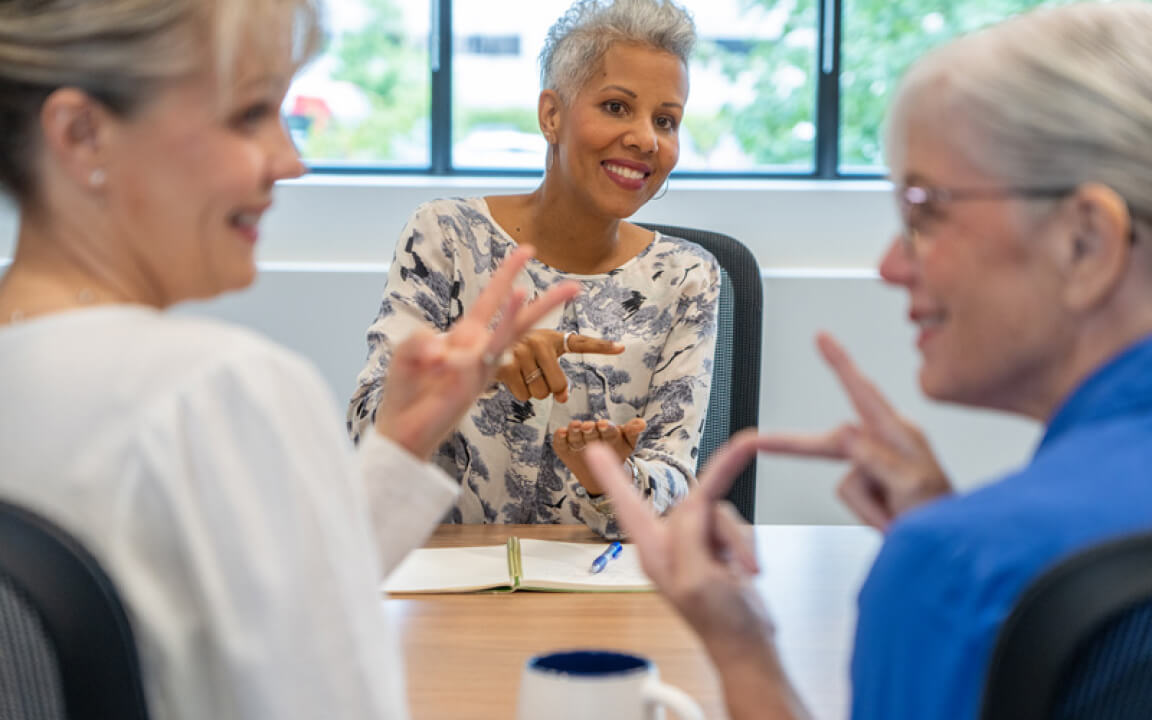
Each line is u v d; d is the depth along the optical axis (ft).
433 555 5.16
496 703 3.41
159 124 2.46
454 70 13.98
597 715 2.62
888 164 2.53
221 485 2.14
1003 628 1.85
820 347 2.65
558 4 13.92
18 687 2.04
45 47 2.39
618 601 4.55
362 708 2.22
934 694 1.92
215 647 2.14
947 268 2.36
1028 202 2.25
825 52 13.99
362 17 13.85
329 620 2.20
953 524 1.99
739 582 2.46
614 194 6.47
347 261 13.56
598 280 6.82
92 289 2.54
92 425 2.16
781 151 14.20
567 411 6.57
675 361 6.66
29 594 2.00
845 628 4.24
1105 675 1.82
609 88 6.34
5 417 2.19
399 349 3.60
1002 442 13.43
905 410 13.35
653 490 5.65
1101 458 2.02
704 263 6.95
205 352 2.22
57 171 2.49
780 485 13.42
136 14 2.37
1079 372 2.29
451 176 14.06
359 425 5.82
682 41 6.48
